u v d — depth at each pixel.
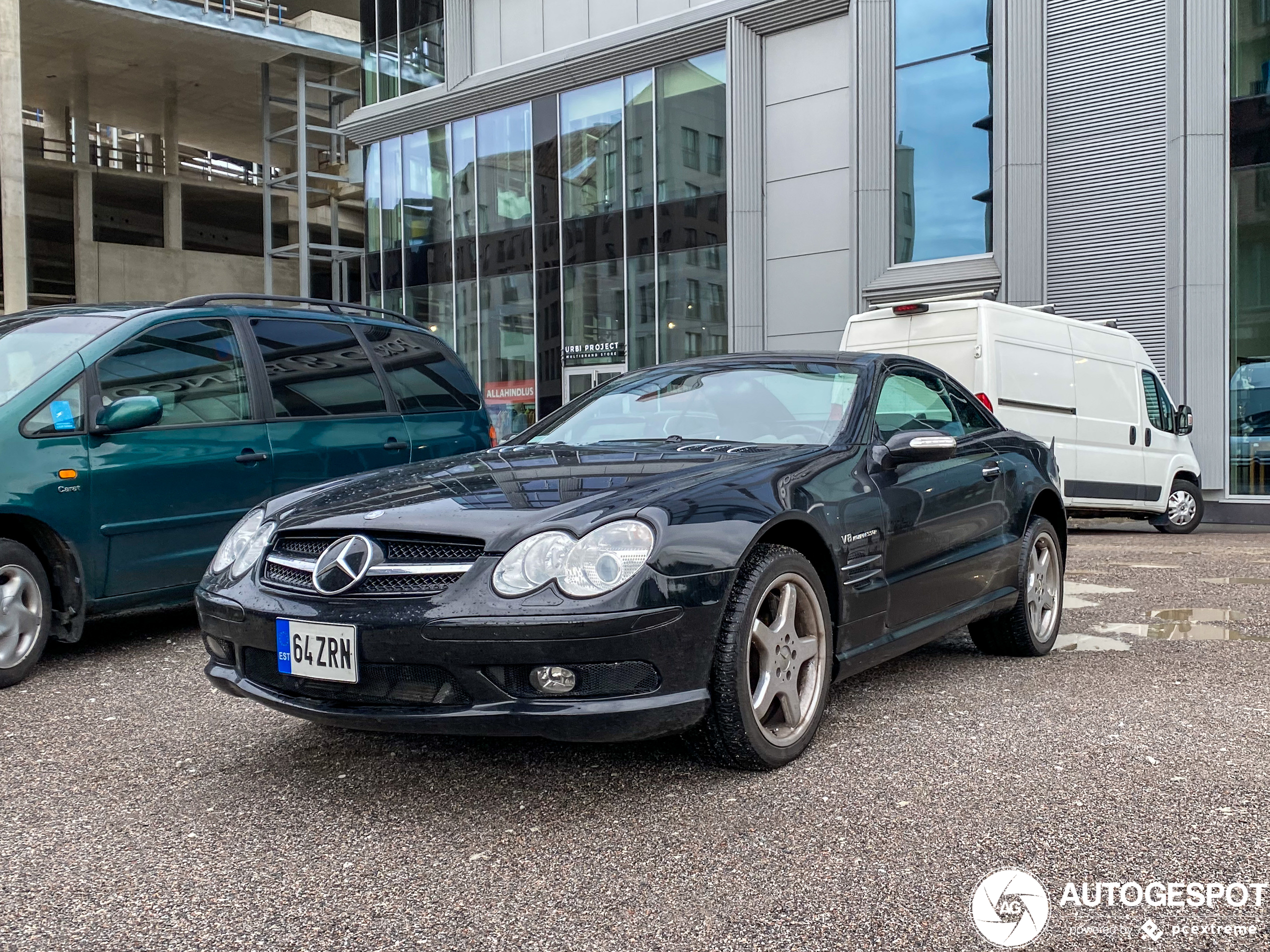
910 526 3.77
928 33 15.64
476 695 2.73
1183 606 6.14
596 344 20.03
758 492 3.15
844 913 2.22
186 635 5.52
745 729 2.98
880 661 3.65
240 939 2.17
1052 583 4.89
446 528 2.88
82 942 2.16
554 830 2.73
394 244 24.12
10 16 26.47
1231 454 13.54
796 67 17.47
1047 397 9.95
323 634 2.86
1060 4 14.72
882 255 15.98
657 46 18.73
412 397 6.40
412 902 2.32
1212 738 3.42
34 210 41.22
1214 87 13.45
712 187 18.25
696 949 2.08
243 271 41.47
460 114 22.39
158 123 40.88
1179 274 13.73
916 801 2.87
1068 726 3.59
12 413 4.49
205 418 5.21
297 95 33.25
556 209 20.67
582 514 2.86
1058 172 14.84
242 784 3.16
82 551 4.65
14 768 3.35
